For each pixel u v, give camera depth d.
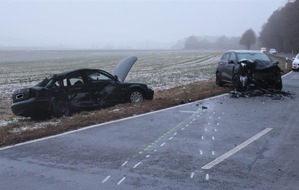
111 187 5.56
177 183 5.65
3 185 5.71
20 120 11.75
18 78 31.62
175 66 45.38
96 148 7.65
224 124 9.76
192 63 53.19
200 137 8.41
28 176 6.10
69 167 6.50
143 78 27.00
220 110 11.88
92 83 12.31
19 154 7.35
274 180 5.71
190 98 14.30
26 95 11.29
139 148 7.60
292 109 11.98
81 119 10.39
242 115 10.99
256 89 16.02
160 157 6.96
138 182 5.73
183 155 7.06
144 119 10.50
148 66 46.38
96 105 12.38
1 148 7.84
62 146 7.86
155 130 9.16
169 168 6.34
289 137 8.30
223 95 15.62
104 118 10.50
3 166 6.63
